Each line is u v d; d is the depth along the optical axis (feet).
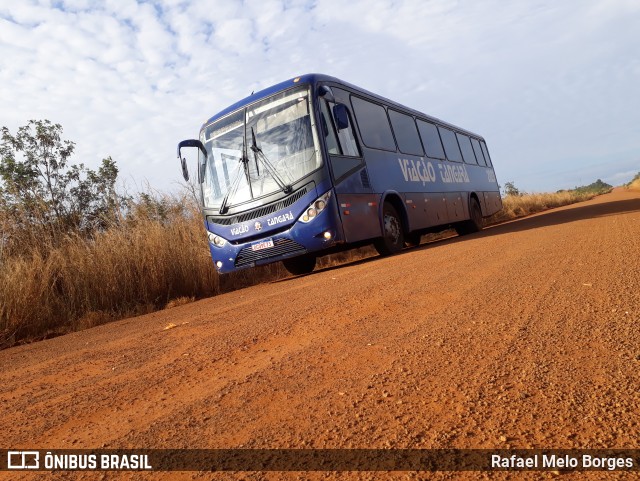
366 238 31.22
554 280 15.71
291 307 17.16
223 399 8.98
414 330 11.82
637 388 7.36
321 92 29.96
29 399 10.85
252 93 33.09
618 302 12.18
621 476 5.33
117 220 31.76
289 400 8.51
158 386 10.35
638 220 32.99
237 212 30.25
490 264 20.29
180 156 32.19
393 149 38.29
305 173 28.71
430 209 42.78
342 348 11.13
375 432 6.93
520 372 8.49
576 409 6.93
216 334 14.65
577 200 151.02
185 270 30.55
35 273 24.62
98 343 16.80
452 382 8.39
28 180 35.68
